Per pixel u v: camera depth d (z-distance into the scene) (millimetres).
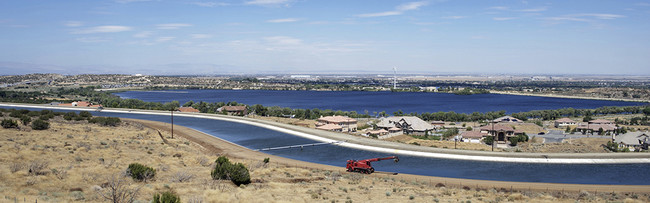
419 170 64812
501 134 112625
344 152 83562
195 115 159750
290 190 40719
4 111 110500
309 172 56031
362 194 41438
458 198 41625
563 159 72125
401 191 44188
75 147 56688
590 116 168625
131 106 193875
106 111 173750
